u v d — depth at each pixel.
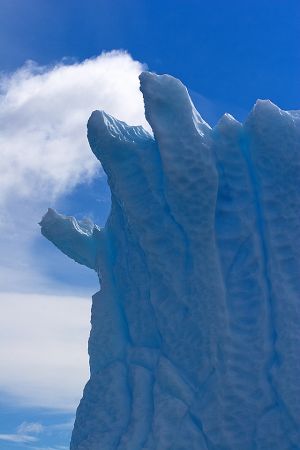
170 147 18.56
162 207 19.42
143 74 19.34
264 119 18.92
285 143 18.69
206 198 18.47
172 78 19.17
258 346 17.97
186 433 17.91
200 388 18.28
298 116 19.64
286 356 17.61
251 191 19.16
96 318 20.64
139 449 18.34
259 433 17.41
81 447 19.03
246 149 19.62
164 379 18.53
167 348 18.97
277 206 18.73
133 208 19.64
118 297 20.81
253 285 18.53
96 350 20.47
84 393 20.20
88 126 20.41
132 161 20.11
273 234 18.58
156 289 19.39
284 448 17.25
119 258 20.84
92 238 22.38
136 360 19.52
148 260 19.48
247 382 17.80
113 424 19.00
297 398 17.25
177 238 19.09
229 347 17.94
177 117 18.81
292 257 18.41
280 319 18.02
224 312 18.08
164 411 18.20
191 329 18.70
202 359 18.39
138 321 19.97
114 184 20.44
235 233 18.89
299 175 18.67
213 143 19.48
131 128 20.94
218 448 17.64
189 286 18.81
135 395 18.91
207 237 18.47
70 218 22.50
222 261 18.67
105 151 20.16
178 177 18.47
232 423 17.61
